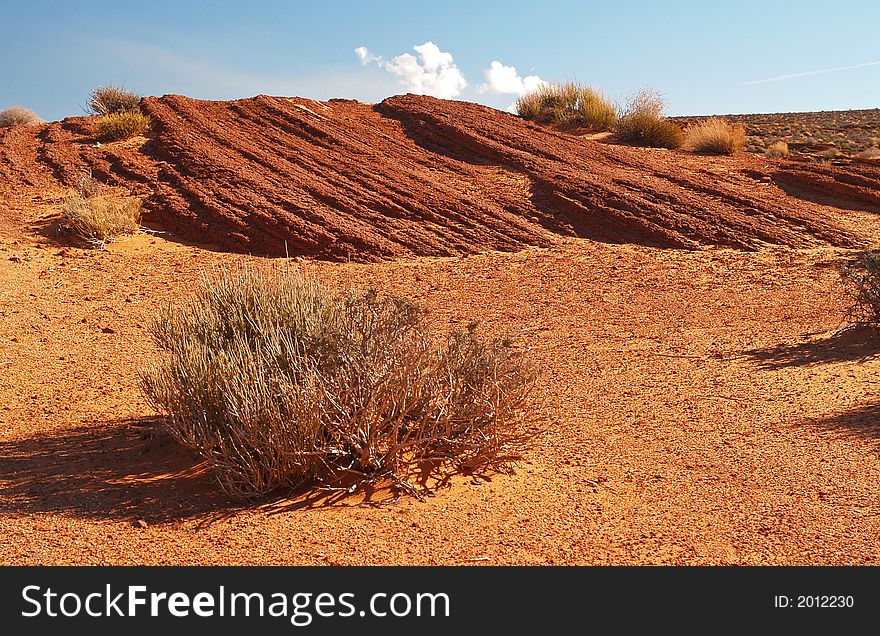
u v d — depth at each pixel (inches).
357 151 898.1
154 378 243.1
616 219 717.9
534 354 374.6
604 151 973.2
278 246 642.2
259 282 283.0
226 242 655.1
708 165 965.2
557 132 1129.4
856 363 330.0
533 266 605.3
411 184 802.8
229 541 172.7
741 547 172.2
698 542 175.3
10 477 211.3
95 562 162.1
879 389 290.7
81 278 540.7
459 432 221.9
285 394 201.3
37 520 181.8
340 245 641.6
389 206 735.7
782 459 227.0
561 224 728.3
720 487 207.9
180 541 172.7
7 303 456.4
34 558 162.9
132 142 893.2
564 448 243.8
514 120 1102.4
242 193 727.7
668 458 232.5
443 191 789.9
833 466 218.8
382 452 207.9
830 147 1259.2
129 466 220.4
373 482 204.4
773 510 191.3
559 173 834.2
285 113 1003.9
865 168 887.1
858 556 165.5
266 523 182.1
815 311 441.7
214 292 283.7
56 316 439.2
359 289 531.5
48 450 234.7
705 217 718.5
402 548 171.2
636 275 566.9
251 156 842.2
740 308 464.1
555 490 207.6
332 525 181.9
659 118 1152.8
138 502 194.1
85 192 730.2
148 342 388.2
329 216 692.7
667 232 682.8
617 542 176.1
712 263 595.8
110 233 655.1
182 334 257.6
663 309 471.2
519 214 754.2
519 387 233.5
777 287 512.4
